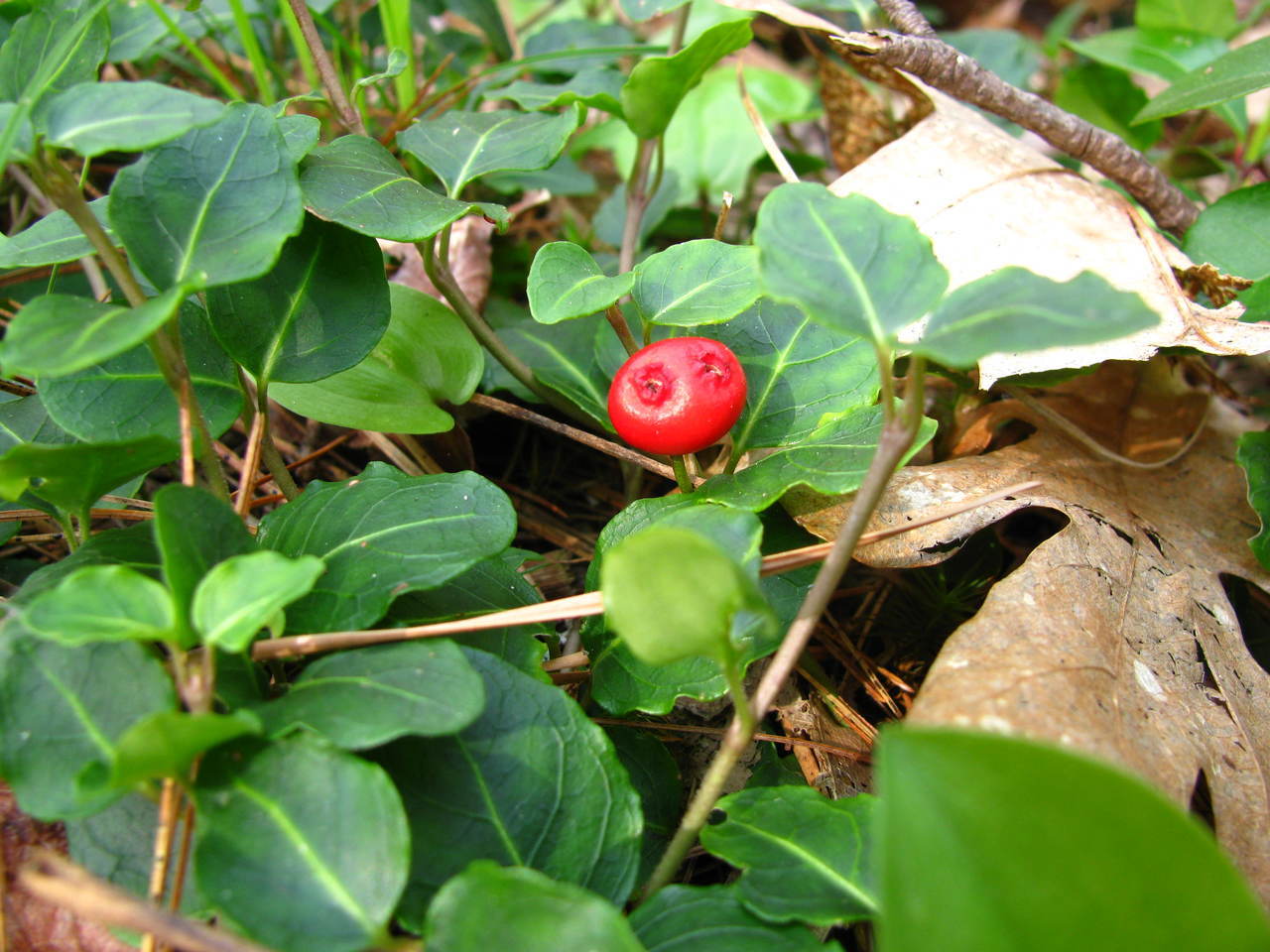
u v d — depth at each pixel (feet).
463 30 0.51
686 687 0.20
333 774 0.15
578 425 0.31
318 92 0.35
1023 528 0.30
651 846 0.20
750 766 0.23
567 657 0.23
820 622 0.26
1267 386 0.35
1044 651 0.19
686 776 0.23
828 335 0.24
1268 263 0.27
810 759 0.23
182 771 0.15
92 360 0.15
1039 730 0.17
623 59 0.45
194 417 0.20
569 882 0.17
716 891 0.17
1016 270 0.16
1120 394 0.29
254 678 0.17
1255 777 0.20
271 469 0.23
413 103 0.33
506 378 0.29
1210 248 0.28
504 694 0.18
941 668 0.19
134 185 0.19
